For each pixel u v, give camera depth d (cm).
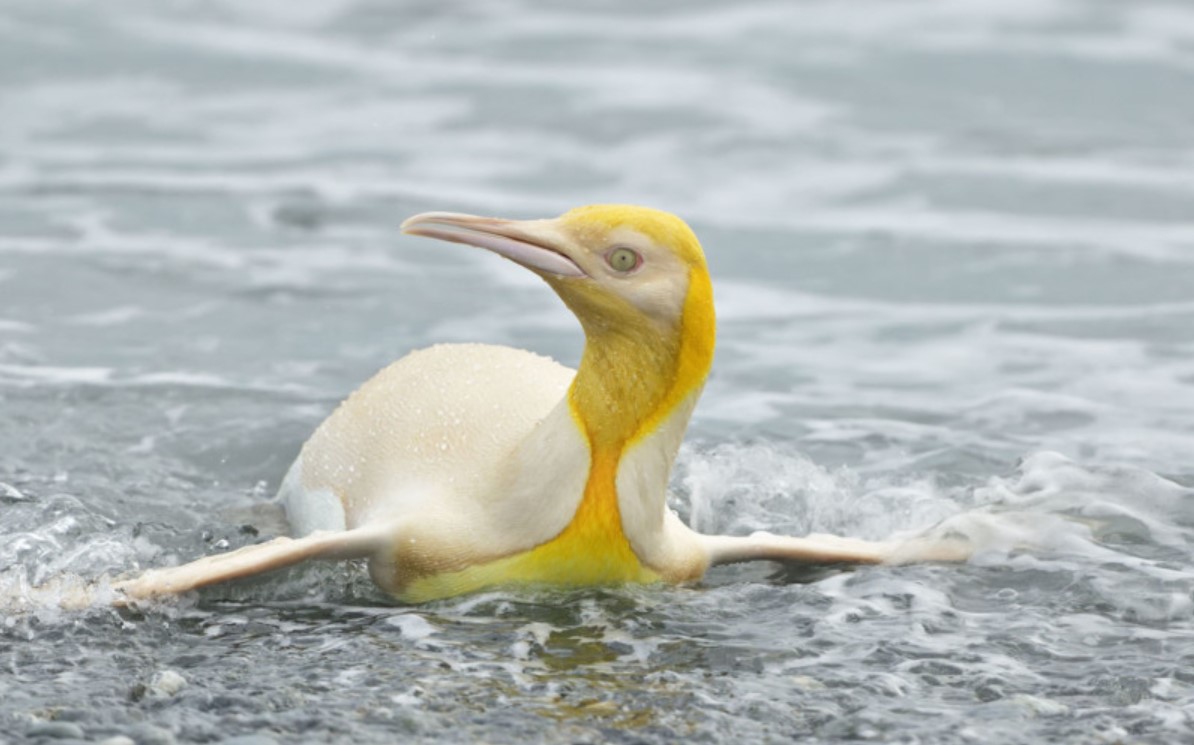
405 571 972
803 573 1044
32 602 941
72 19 2773
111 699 826
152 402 1347
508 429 1009
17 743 771
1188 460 1245
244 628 932
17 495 1120
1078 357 1520
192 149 2188
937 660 898
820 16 2916
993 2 2988
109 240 1803
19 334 1502
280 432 1295
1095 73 2592
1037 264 1802
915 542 1064
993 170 2142
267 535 1096
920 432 1318
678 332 947
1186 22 2862
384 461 1034
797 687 860
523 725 805
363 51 2708
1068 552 1056
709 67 2625
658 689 852
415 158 2177
